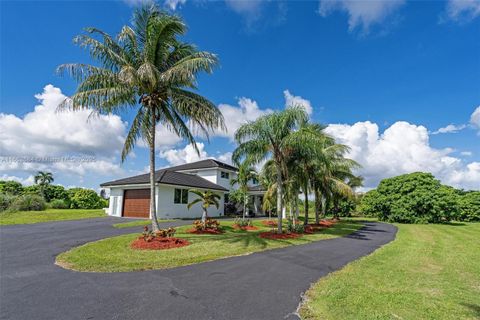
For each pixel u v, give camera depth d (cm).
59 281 581
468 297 511
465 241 1370
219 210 2898
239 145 1438
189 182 2525
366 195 3494
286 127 1412
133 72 988
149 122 1279
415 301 484
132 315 417
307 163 1758
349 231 1819
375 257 909
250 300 491
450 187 3638
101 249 909
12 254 837
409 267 764
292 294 527
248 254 926
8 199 2427
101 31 1072
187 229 1530
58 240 1092
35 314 416
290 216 1836
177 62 1127
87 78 1048
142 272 667
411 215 2730
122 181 2498
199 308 449
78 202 3681
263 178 2131
